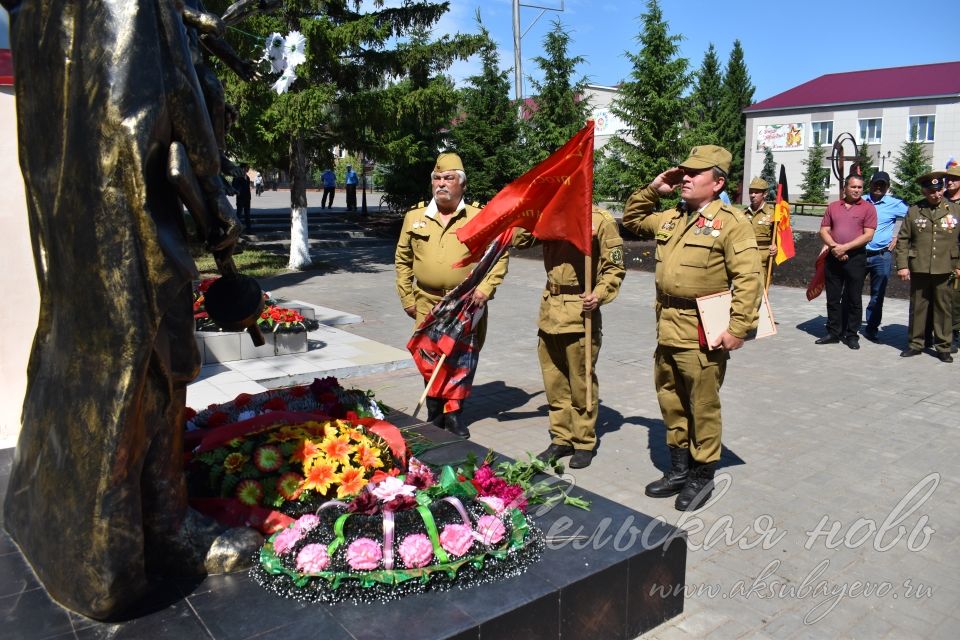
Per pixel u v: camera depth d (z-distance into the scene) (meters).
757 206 9.29
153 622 2.62
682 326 4.38
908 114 38.19
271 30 12.68
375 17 14.80
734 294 4.20
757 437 5.66
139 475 2.63
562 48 20.81
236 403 4.23
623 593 3.10
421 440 4.50
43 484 2.74
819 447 5.45
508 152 21.73
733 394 6.84
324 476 3.40
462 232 4.71
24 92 2.71
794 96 42.50
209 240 2.80
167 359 2.68
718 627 3.27
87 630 2.56
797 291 12.87
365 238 22.09
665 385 4.59
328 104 14.25
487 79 21.73
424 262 5.60
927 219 8.05
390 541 2.89
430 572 2.82
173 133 2.59
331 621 2.63
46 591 2.76
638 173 20.86
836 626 3.29
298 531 3.00
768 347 8.84
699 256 4.31
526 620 2.77
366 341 8.78
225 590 2.82
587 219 4.50
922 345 8.36
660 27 20.33
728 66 50.53
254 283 3.10
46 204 2.65
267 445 3.49
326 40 13.48
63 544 2.61
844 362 8.10
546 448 5.39
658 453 5.36
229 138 14.04
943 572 3.75
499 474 3.86
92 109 2.45
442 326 5.29
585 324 4.75
